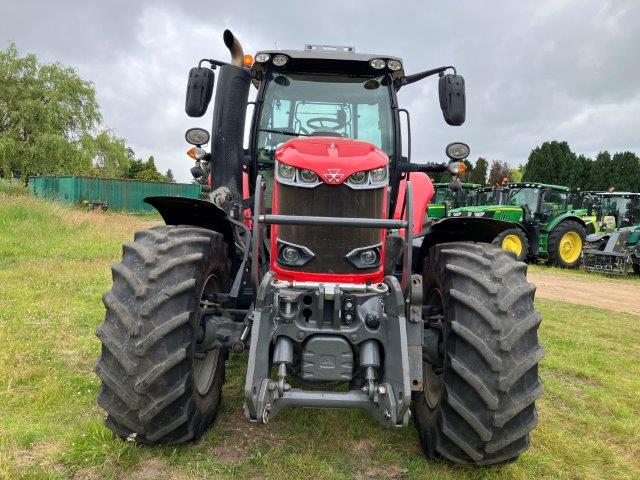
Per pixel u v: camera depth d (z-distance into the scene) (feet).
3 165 101.76
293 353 8.76
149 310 8.18
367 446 9.96
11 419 9.93
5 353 13.23
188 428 8.93
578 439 10.89
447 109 12.80
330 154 9.61
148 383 8.09
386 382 8.38
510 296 8.39
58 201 61.00
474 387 8.11
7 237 35.70
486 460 8.59
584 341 19.10
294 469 8.88
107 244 36.70
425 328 9.97
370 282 9.50
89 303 19.34
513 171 186.70
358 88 13.66
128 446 8.84
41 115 105.09
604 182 153.89
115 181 91.76
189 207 10.43
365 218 9.29
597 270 45.85
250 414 8.20
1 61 105.70
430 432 9.30
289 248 9.47
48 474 8.18
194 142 13.10
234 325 9.53
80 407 10.66
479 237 11.08
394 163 13.41
